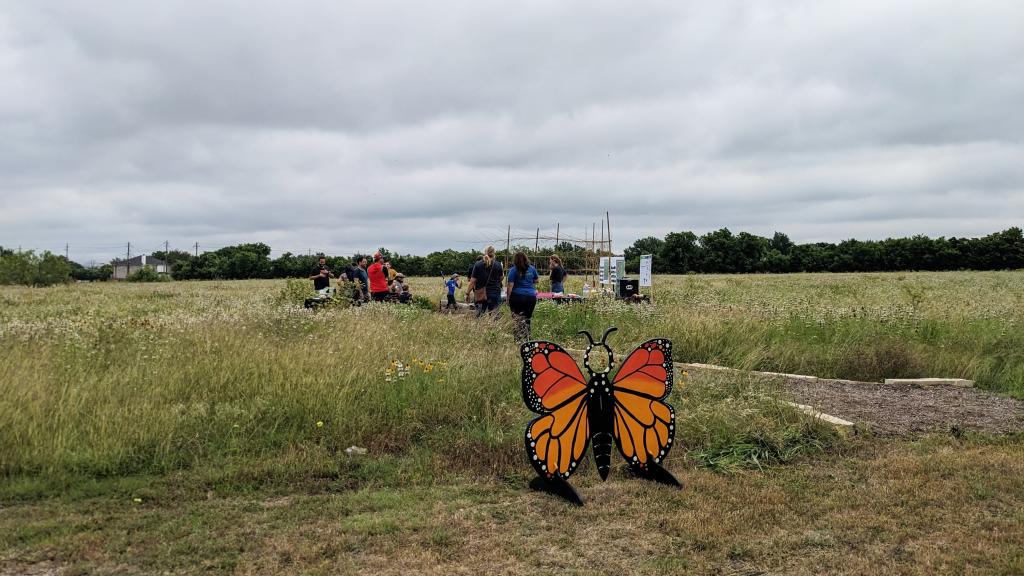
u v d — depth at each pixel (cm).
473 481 538
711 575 383
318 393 677
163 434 578
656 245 9100
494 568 387
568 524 453
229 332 964
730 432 628
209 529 435
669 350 537
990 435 673
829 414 746
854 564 395
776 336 1183
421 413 674
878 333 1192
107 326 1006
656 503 489
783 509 478
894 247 8794
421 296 2059
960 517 461
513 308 1272
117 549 403
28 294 3089
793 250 8938
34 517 449
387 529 438
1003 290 3167
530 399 489
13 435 538
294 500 491
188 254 11294
